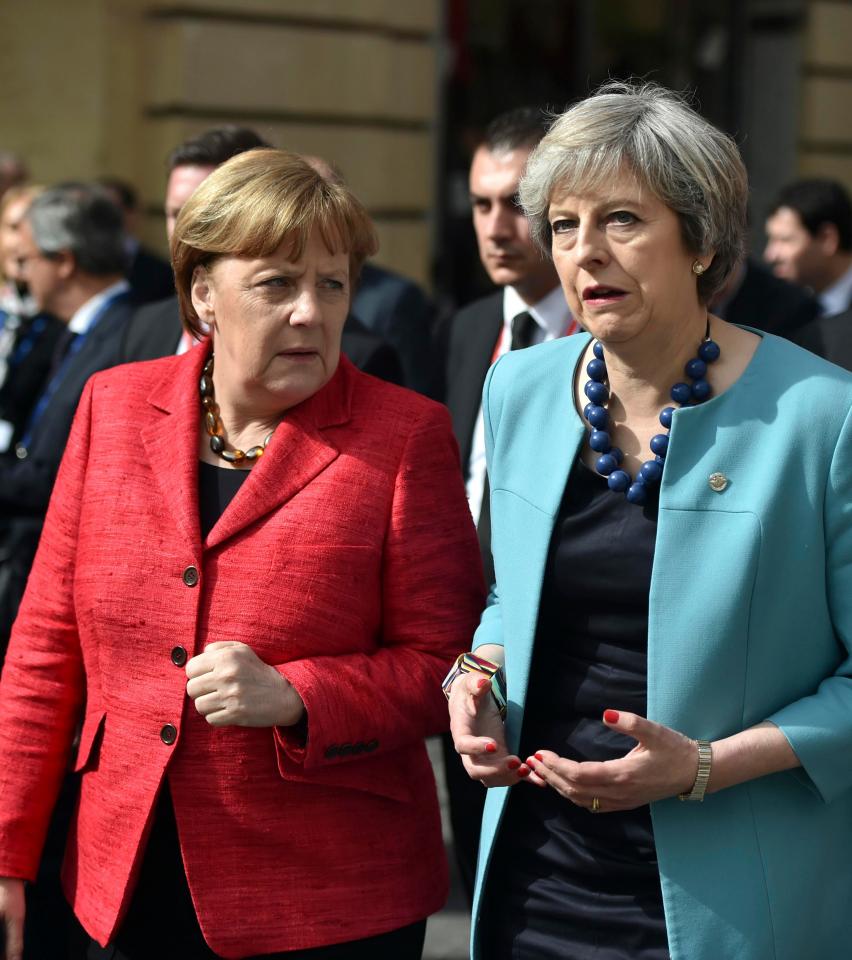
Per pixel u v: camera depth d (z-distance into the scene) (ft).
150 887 9.12
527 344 13.93
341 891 8.95
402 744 9.12
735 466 8.13
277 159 9.04
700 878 8.11
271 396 9.13
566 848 8.57
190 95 28.76
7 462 14.23
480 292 35.47
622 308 8.02
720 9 40.14
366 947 9.02
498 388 9.23
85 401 9.82
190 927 9.04
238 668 8.45
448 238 34.99
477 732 8.43
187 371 9.64
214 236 8.86
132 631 9.02
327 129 30.45
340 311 9.16
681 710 8.04
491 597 9.62
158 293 25.29
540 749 8.66
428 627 9.23
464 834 12.67
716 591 8.01
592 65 37.99
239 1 29.17
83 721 10.30
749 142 40.34
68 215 16.39
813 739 7.95
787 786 8.27
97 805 9.16
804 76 39.45
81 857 9.29
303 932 8.82
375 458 9.20
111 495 9.28
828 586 8.19
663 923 8.28
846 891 8.56
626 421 8.58
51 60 28.63
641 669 8.32
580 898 8.50
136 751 8.97
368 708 8.81
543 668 8.73
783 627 8.11
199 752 8.89
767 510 7.98
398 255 31.78
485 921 8.96
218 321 9.13
